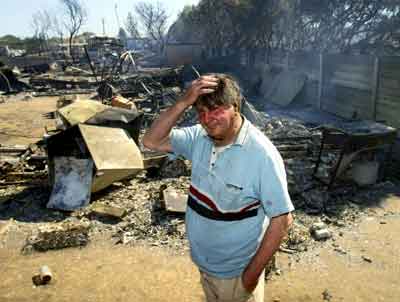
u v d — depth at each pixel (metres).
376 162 6.39
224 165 1.72
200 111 1.68
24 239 4.87
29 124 13.59
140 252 4.49
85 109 8.41
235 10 26.77
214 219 1.79
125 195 6.15
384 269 4.06
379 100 9.92
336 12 17.78
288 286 3.79
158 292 3.73
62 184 5.92
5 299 3.66
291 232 4.69
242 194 1.71
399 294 3.64
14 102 19.31
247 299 1.92
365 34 17.97
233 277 1.88
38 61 40.88
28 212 5.65
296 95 14.71
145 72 23.81
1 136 11.59
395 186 6.36
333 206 5.65
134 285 3.85
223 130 1.67
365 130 6.06
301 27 20.91
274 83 17.02
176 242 4.68
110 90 15.78
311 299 3.59
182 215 5.33
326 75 13.05
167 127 1.96
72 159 6.07
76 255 4.46
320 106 13.51
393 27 15.45
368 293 3.66
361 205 5.70
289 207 1.67
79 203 5.70
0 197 6.12
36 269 4.18
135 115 7.57
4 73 24.22
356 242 4.62
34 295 3.72
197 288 3.78
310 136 7.76
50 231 4.62
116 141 6.31
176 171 7.07
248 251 1.83
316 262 4.21
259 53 22.91
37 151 9.02
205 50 41.25
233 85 1.69
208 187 1.79
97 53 34.41
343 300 3.57
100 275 4.04
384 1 15.55
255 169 1.67
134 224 5.12
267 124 9.30
